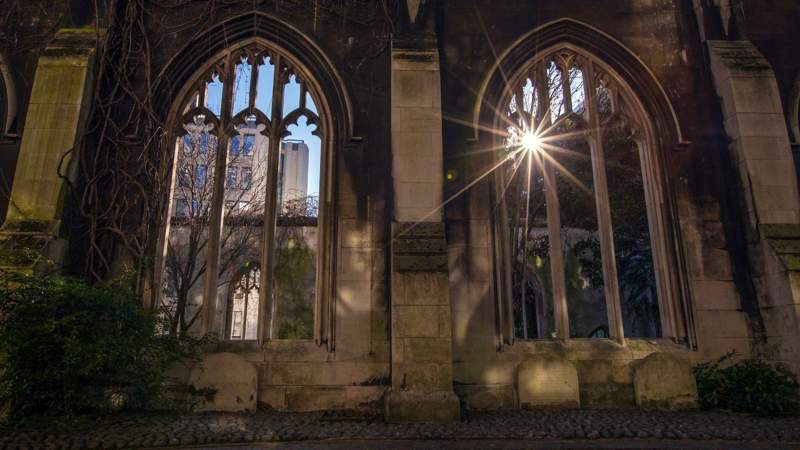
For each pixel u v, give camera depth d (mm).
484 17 9859
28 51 9211
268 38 9562
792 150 9461
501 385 8148
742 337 8602
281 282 17547
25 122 8648
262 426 6492
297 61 9484
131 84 9078
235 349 8141
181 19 9492
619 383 8250
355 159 9039
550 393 7941
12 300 6234
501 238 8945
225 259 17328
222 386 7680
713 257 8961
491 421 6906
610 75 9875
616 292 8812
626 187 14383
